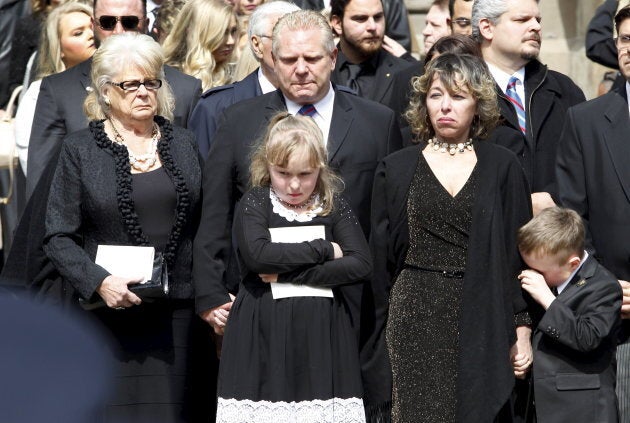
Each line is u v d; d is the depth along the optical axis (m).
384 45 27.61
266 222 15.55
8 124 23.84
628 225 18.08
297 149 15.10
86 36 23.86
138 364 16.38
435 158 16.33
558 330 15.88
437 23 28.83
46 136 20.06
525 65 20.66
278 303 15.38
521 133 19.64
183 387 16.72
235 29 23.97
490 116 16.28
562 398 16.19
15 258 17.42
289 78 16.81
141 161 16.41
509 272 16.14
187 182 16.58
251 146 16.80
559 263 16.25
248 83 20.12
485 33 20.61
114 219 16.08
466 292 15.64
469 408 15.44
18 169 23.42
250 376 15.34
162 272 15.92
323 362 15.26
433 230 16.03
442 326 15.92
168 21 25.47
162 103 17.33
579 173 18.61
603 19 25.58
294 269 15.21
